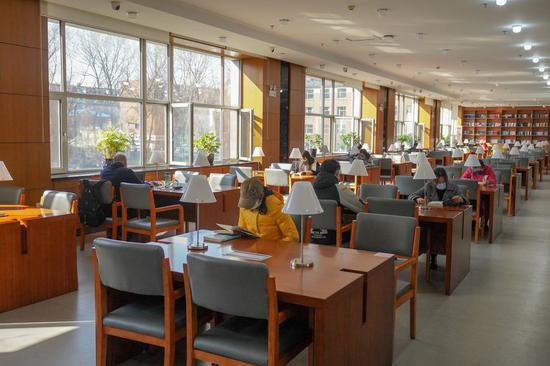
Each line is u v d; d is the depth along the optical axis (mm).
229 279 2256
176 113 9172
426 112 22719
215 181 7148
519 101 24469
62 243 4293
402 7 7273
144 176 7641
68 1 6430
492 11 7457
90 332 3521
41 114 6297
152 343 2557
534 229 7398
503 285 4699
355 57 12062
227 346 2330
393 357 3178
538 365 3086
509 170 8602
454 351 3277
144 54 8516
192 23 7625
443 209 4914
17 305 3980
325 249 3125
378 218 3598
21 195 5020
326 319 2236
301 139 12258
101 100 7816
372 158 12586
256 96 10867
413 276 3449
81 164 7551
